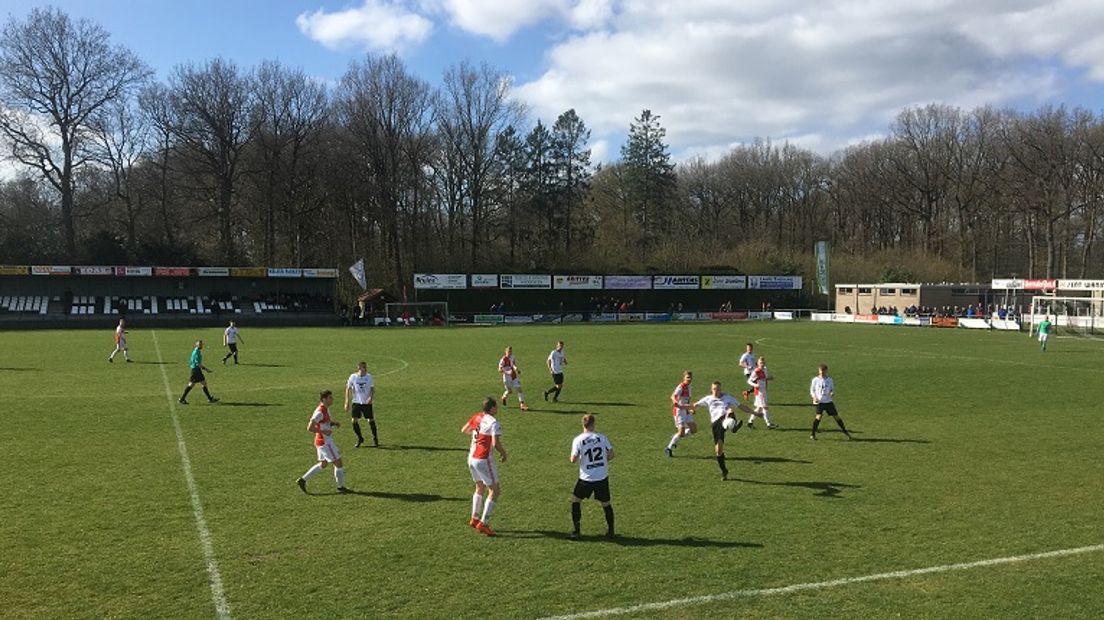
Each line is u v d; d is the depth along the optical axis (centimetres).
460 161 7619
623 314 6956
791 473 1281
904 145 8525
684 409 1405
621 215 9056
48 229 6306
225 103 6391
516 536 943
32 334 4403
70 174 5888
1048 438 1580
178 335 4434
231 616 709
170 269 5506
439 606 734
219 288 5919
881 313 6512
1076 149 6819
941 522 1007
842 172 9350
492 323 6344
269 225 6750
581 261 8125
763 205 9844
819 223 9756
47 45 5581
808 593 771
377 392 2198
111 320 5203
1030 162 7100
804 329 5469
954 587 789
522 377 2562
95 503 1067
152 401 1984
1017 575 823
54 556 861
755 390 1711
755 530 970
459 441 1524
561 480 1220
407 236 7650
